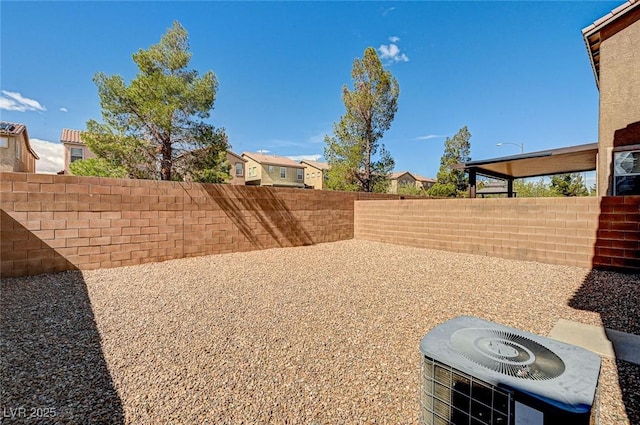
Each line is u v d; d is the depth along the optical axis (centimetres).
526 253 618
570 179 2247
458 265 584
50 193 506
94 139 1012
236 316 333
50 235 507
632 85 691
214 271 542
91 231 544
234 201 729
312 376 221
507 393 103
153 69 1090
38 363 235
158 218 618
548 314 331
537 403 96
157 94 1034
